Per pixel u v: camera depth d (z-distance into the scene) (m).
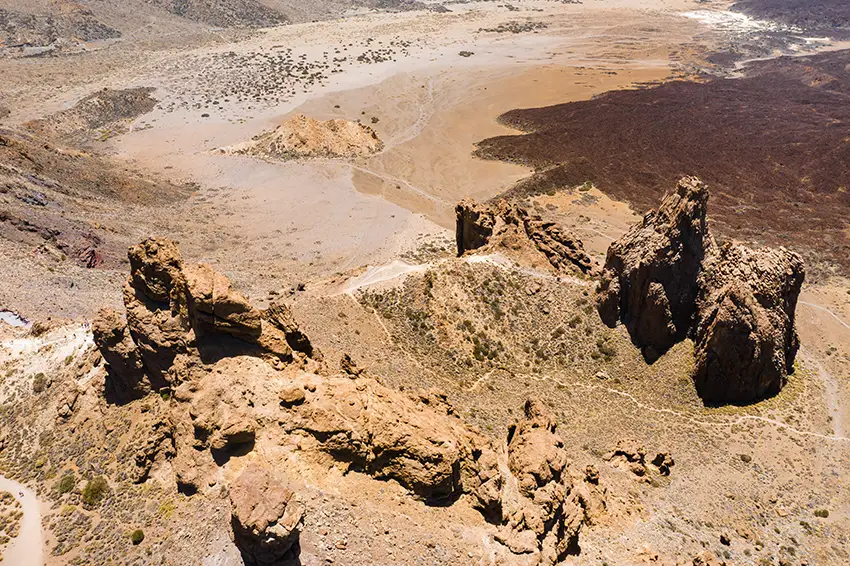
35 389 54.00
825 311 91.00
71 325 65.19
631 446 57.81
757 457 60.06
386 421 38.72
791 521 52.91
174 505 38.59
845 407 67.75
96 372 52.03
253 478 32.81
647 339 71.69
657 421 64.44
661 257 68.62
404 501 37.34
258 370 41.12
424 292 76.19
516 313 76.00
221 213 121.81
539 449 43.78
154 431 43.06
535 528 38.44
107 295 81.56
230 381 40.00
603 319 74.25
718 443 61.62
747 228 118.44
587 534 43.75
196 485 38.34
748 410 66.19
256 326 42.03
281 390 39.69
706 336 67.25
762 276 67.56
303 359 44.94
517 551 36.53
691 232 68.31
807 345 82.06
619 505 49.28
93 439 46.41
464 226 89.31
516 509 39.00
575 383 69.38
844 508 54.69
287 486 35.81
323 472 37.03
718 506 53.47
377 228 116.69
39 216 97.00
